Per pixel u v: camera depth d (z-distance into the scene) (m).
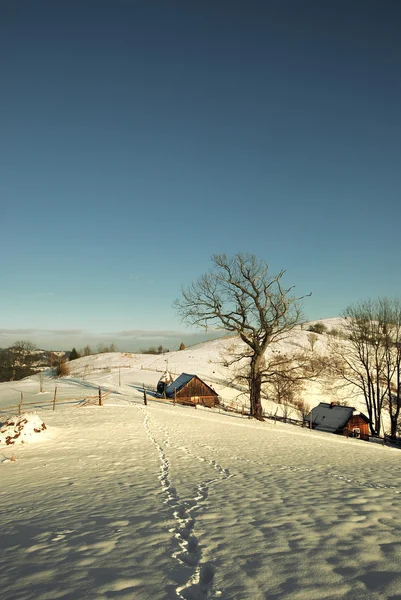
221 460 14.88
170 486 10.00
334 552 4.88
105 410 30.97
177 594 3.96
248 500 8.24
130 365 92.81
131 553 5.18
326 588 3.90
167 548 5.33
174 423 26.66
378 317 42.16
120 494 9.13
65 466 13.12
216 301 37.25
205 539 5.62
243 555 4.93
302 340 80.81
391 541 5.28
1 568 4.88
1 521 7.24
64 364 91.94
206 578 4.38
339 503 7.82
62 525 6.71
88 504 8.24
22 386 63.16
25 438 17.53
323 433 31.83
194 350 100.62
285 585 4.02
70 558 5.09
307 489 9.55
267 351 72.38
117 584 4.22
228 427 27.25
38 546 5.65
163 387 55.22
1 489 10.30
